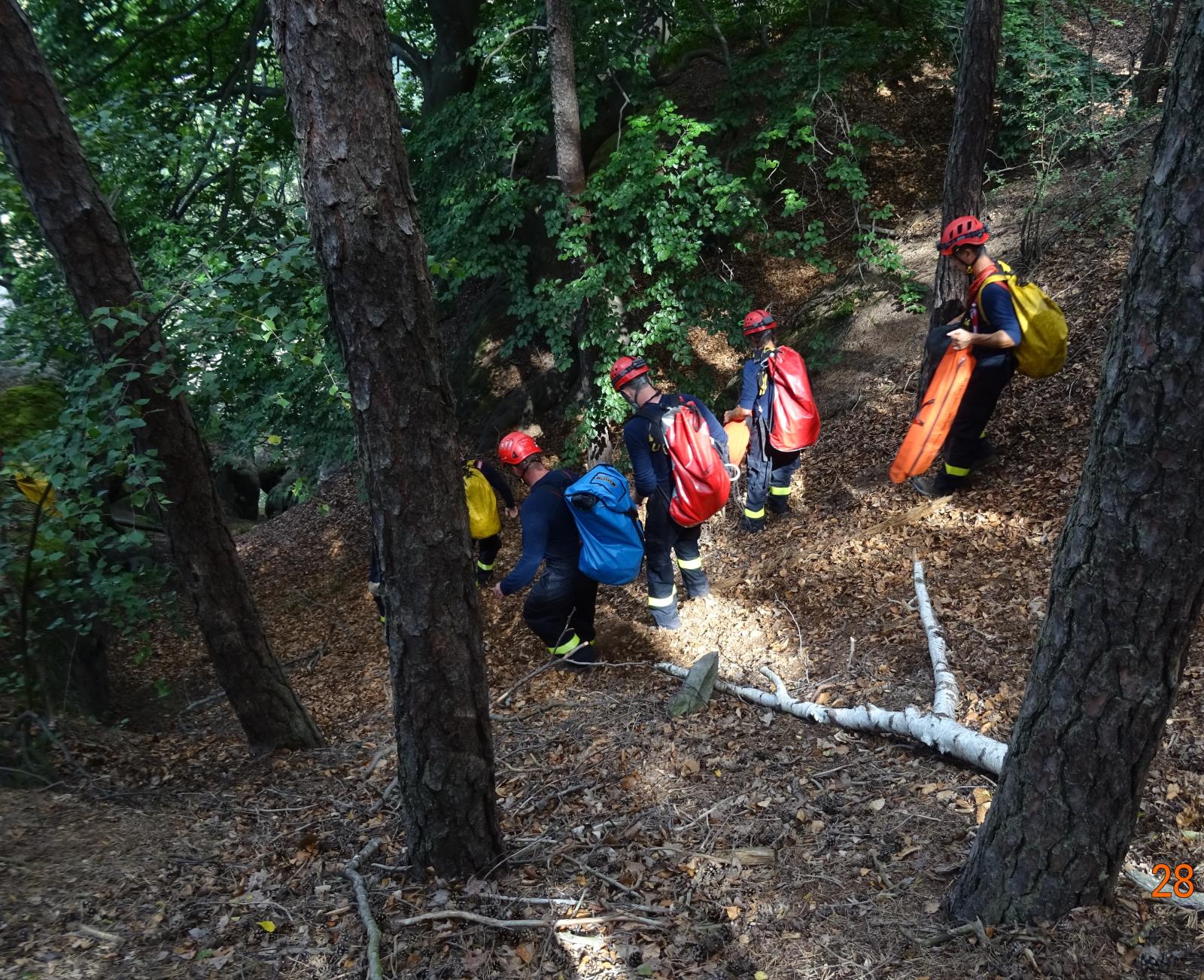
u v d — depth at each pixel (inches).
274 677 218.8
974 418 238.5
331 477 534.3
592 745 187.2
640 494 226.2
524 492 423.2
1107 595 86.0
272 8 103.5
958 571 215.0
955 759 151.2
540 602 222.7
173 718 302.2
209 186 360.5
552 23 328.2
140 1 455.5
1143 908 106.3
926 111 463.8
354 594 399.2
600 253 369.1
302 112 105.3
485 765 139.3
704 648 226.1
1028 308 215.6
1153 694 88.2
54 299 248.8
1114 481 82.7
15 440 321.7
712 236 430.9
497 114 367.9
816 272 423.8
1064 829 98.4
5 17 158.6
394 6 549.0
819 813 146.8
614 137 432.8
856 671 190.5
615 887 136.9
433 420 118.4
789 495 304.8
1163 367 76.9
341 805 180.9
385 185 108.1
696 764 170.7
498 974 120.9
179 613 241.8
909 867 128.0
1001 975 100.0
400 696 132.6
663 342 417.1
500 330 514.3
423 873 143.9
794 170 446.6
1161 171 76.0
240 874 153.2
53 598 229.3
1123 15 491.8
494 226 355.3
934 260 374.3
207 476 198.4
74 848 159.6
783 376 268.7
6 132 164.2
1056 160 349.7
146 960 127.3
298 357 187.0
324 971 124.3
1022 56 370.6
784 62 360.8
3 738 215.9
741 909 126.3
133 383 179.2
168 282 185.5
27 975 121.6
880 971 107.7
